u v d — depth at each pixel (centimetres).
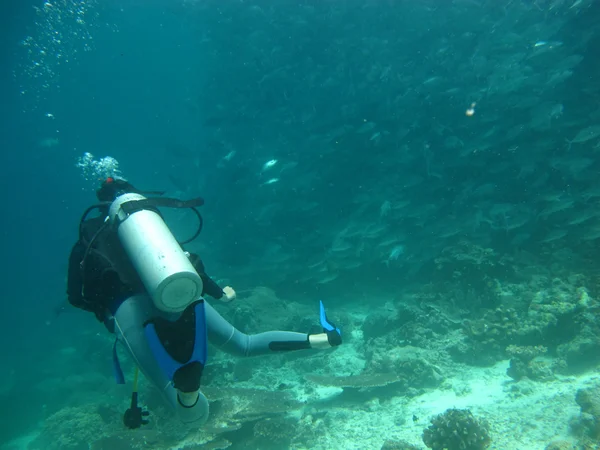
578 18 1220
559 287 704
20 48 2959
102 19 3562
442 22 1369
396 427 498
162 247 178
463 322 707
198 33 2152
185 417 181
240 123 1686
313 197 1354
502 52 1223
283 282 1247
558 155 1088
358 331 911
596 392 423
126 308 191
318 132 1401
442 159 1209
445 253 885
